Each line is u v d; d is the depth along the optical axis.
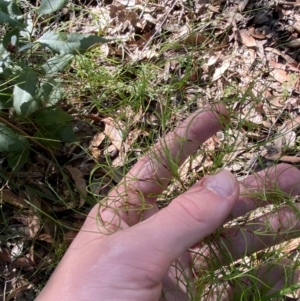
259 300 0.19
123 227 0.19
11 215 0.28
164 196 0.25
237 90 0.25
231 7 0.33
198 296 0.20
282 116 0.29
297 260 0.21
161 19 0.33
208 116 0.21
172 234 0.16
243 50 0.32
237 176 0.28
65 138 0.27
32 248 0.27
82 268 0.17
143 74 0.27
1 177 0.29
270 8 0.33
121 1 0.34
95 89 0.30
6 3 0.23
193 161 0.27
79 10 0.34
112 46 0.32
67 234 0.27
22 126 0.28
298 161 0.28
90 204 0.28
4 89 0.24
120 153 0.27
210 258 0.21
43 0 0.24
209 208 0.16
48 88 0.25
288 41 0.32
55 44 0.24
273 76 0.31
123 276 0.17
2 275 0.27
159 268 0.17
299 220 0.21
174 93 0.29
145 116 0.29
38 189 0.29
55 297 0.17
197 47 0.30
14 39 0.24
